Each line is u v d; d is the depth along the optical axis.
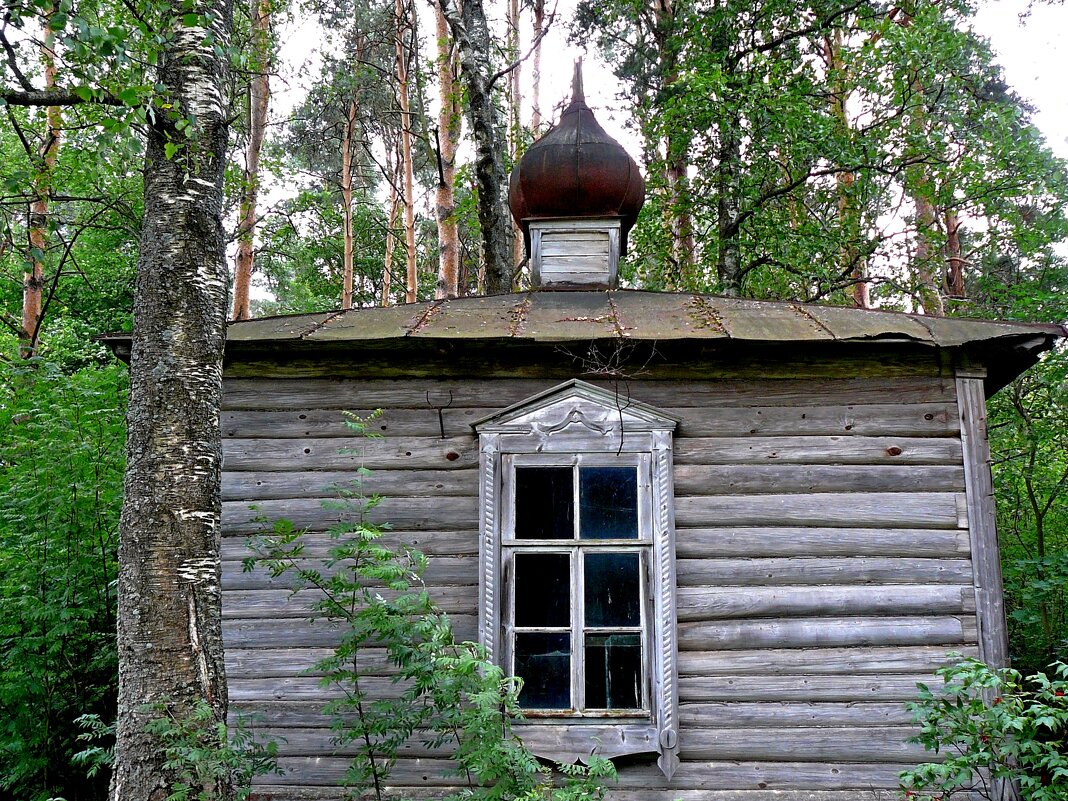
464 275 25.14
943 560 6.24
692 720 6.06
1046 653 9.64
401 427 6.54
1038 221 14.02
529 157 8.84
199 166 5.42
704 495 6.35
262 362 6.64
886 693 6.08
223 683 4.91
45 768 7.52
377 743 5.56
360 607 6.14
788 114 14.27
